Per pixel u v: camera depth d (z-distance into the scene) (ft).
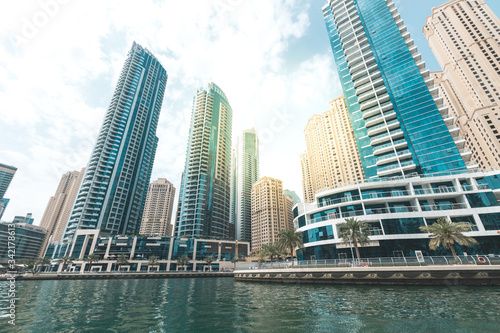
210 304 61.67
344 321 39.68
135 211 445.37
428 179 141.59
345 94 273.54
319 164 463.42
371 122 233.76
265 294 78.64
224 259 355.97
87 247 316.81
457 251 116.98
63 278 224.94
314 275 102.01
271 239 528.63
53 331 37.11
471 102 376.27
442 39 444.14
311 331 34.73
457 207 128.36
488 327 33.96
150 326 39.47
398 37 263.29
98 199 392.06
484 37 390.83
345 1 334.44
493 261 80.07
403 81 234.99
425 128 203.62
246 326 38.52
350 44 303.68
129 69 544.21
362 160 228.22
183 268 323.78
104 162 427.33
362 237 118.52
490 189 127.24
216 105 586.04
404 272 86.33
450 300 55.67
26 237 491.31
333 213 150.61
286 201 627.87
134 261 310.86
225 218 486.38
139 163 476.54
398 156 204.44
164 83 621.72
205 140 522.47
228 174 546.26
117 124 471.62
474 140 350.23
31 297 79.46
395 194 143.13
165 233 652.48
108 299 74.18
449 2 457.27
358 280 91.86
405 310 46.55
